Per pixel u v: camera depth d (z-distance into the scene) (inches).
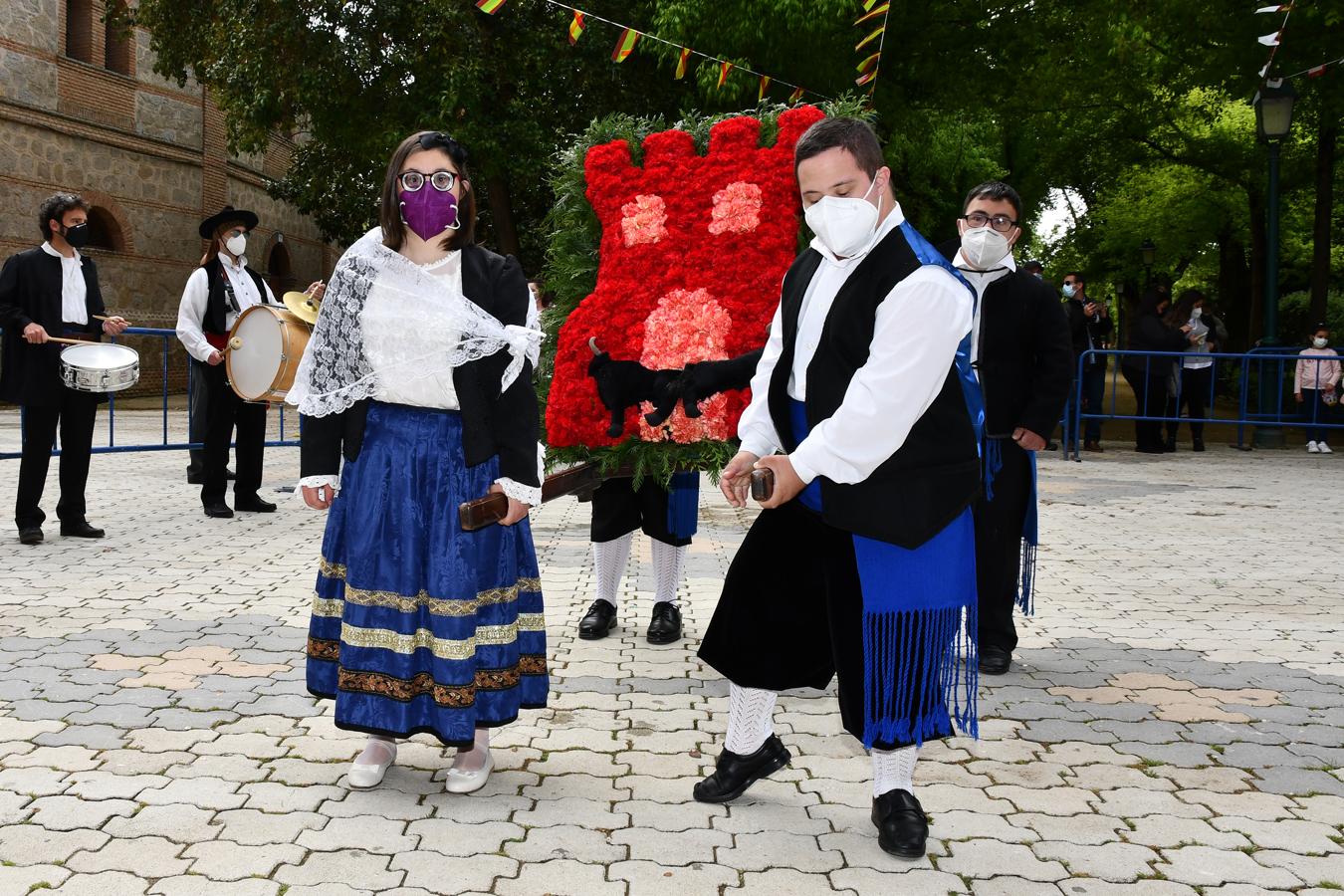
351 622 117.0
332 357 117.0
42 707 148.2
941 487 105.2
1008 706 160.1
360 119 597.0
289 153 984.3
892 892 103.6
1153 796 128.0
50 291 264.1
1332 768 138.1
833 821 119.4
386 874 104.0
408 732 117.3
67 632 185.8
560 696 160.1
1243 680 174.9
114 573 233.0
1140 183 996.6
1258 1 556.7
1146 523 332.8
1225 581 250.5
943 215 975.6
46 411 263.7
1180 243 987.3
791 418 114.7
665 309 165.8
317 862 106.0
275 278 993.5
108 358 260.7
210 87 669.9
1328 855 113.5
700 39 502.0
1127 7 577.0
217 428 306.3
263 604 208.1
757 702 121.0
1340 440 641.6
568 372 171.9
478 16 576.7
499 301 118.1
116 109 786.8
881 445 101.3
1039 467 483.5
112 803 118.3
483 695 119.5
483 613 119.0
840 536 110.5
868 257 106.6
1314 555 284.4
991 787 130.0
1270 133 554.3
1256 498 389.7
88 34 765.9
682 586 236.2
